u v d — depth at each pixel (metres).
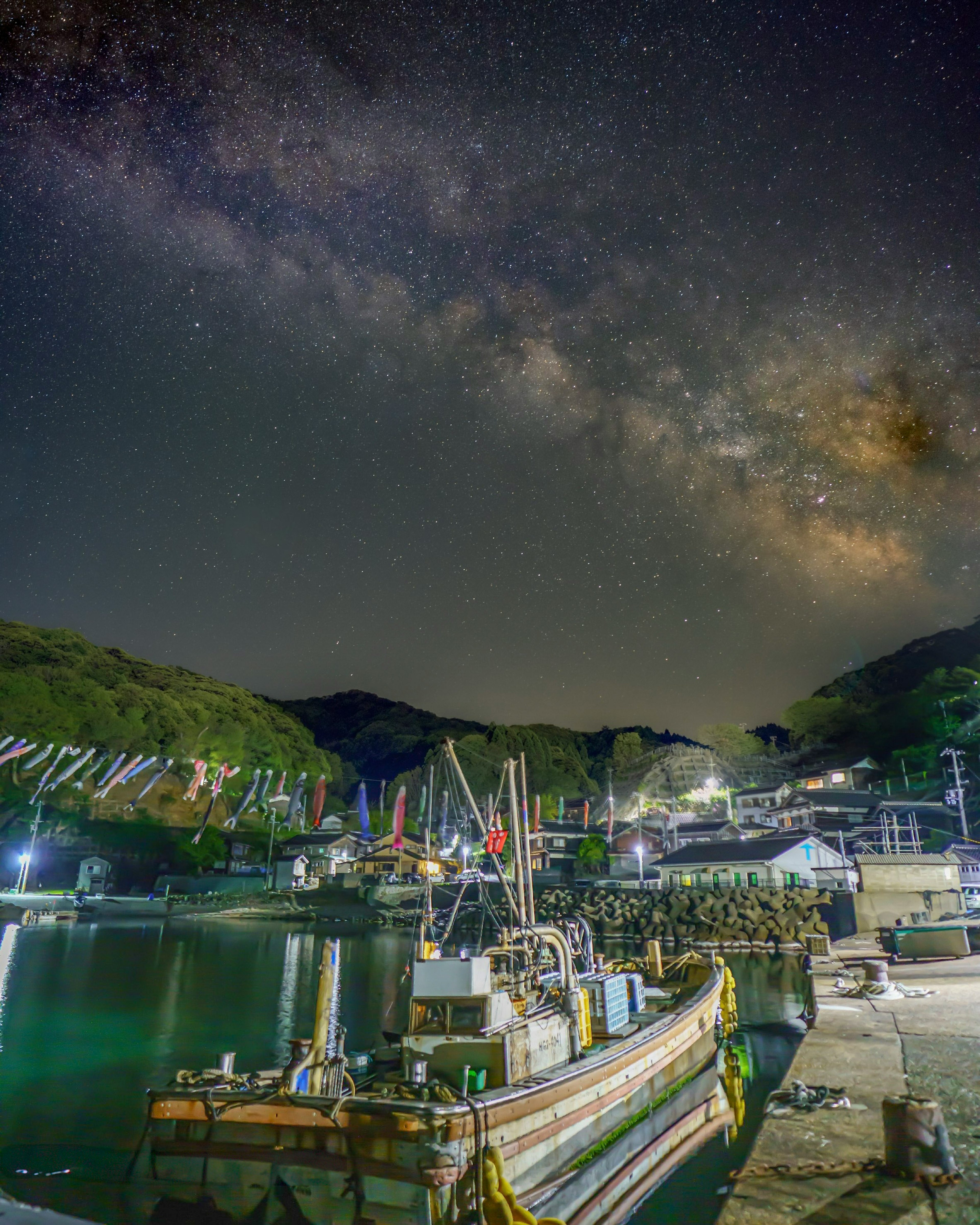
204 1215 12.04
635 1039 16.67
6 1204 4.36
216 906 80.44
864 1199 7.39
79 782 72.12
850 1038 14.85
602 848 85.31
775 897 59.47
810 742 119.88
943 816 71.88
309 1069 13.25
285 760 123.38
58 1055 23.70
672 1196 13.34
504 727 126.44
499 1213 10.45
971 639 119.44
